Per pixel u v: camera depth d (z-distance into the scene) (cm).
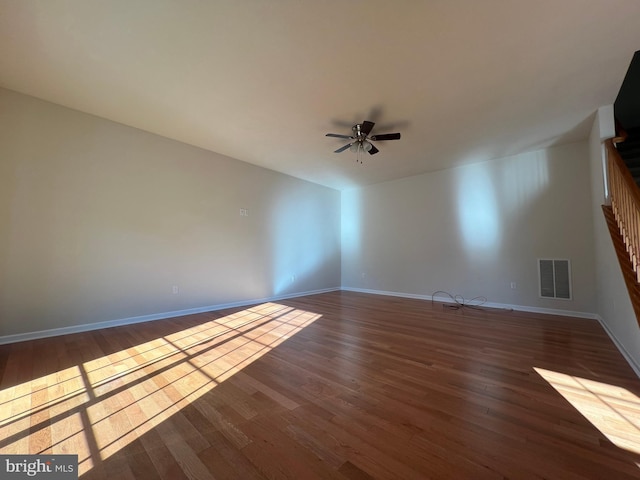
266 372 228
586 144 410
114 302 364
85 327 341
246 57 237
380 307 492
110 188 362
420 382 210
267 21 199
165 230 412
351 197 714
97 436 148
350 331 344
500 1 181
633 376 218
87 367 237
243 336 324
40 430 153
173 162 420
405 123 354
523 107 316
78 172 339
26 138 306
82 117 342
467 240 521
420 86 276
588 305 409
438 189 561
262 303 530
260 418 164
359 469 126
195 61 244
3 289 292
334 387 202
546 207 442
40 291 313
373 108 318
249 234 521
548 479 120
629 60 238
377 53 230
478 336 323
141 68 255
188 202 438
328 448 139
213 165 468
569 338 315
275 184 570
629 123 456
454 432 152
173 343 299
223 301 479
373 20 197
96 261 351
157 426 157
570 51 227
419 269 586
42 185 315
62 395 191
